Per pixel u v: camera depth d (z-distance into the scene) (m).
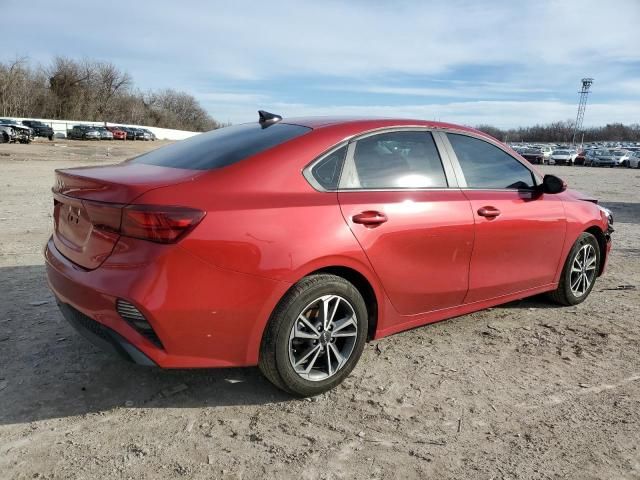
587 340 4.13
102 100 90.94
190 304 2.67
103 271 2.74
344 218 3.09
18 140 40.62
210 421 2.87
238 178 2.91
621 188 21.38
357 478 2.46
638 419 3.02
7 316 4.18
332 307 3.11
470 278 3.83
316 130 3.30
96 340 2.86
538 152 47.81
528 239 4.19
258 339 2.89
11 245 6.60
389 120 3.64
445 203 3.60
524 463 2.60
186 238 2.63
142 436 2.71
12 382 3.18
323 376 3.14
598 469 2.57
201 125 123.50
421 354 3.79
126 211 2.65
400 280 3.40
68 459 2.51
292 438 2.74
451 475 2.49
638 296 5.32
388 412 3.02
